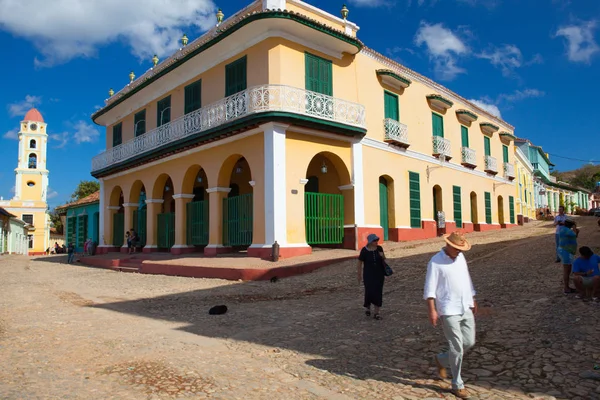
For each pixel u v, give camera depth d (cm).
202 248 2052
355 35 1856
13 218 4509
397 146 2012
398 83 2028
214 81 1814
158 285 1309
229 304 956
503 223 3059
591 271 756
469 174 2642
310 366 534
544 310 705
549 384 450
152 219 2195
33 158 6053
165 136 1989
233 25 1565
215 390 456
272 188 1490
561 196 5928
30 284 1454
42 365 538
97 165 2633
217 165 1766
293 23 1534
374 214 1842
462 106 2630
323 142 1670
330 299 959
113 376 497
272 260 1421
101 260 2172
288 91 1516
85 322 800
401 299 901
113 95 2731
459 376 434
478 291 888
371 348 596
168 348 618
